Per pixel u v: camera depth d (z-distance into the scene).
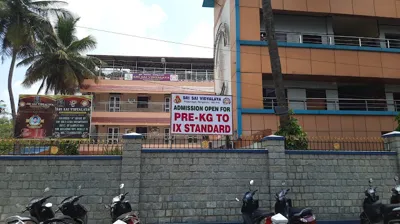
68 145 9.72
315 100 17.23
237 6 15.66
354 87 18.47
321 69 15.83
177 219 8.72
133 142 8.80
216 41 20.17
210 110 10.08
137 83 32.66
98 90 31.48
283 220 5.75
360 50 16.34
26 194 8.35
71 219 6.55
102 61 32.09
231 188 9.10
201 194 8.95
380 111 16.06
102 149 10.39
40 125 10.36
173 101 9.93
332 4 16.73
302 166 9.59
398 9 17.36
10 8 22.62
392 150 10.30
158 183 8.81
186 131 9.83
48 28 24.75
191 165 9.06
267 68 15.26
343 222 9.22
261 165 9.37
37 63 25.78
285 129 10.75
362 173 9.84
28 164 8.51
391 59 16.55
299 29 17.53
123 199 7.35
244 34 15.44
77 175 8.58
